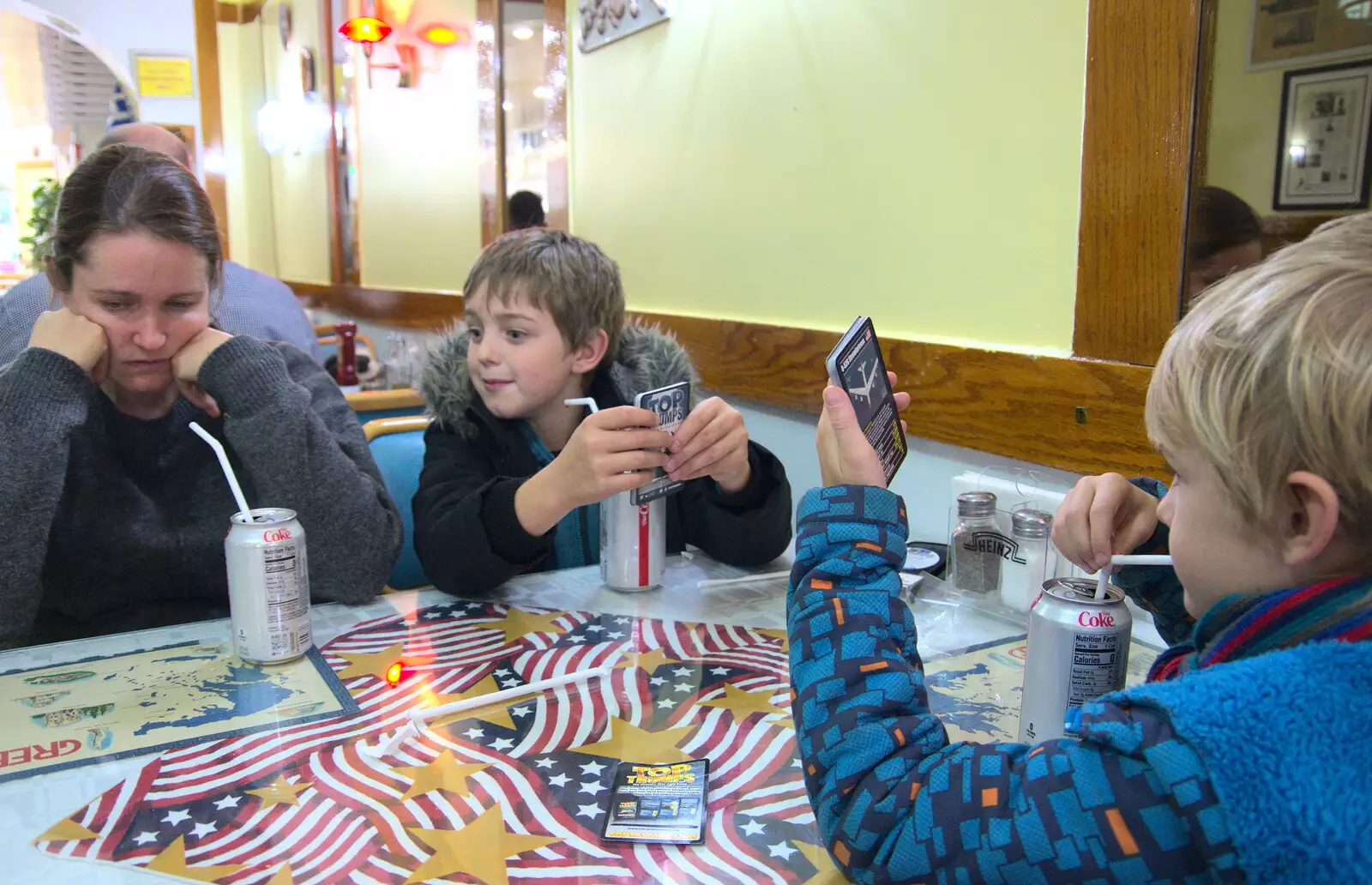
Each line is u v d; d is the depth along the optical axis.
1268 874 0.40
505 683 0.86
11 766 0.70
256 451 1.10
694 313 1.93
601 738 0.75
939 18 1.31
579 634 0.98
